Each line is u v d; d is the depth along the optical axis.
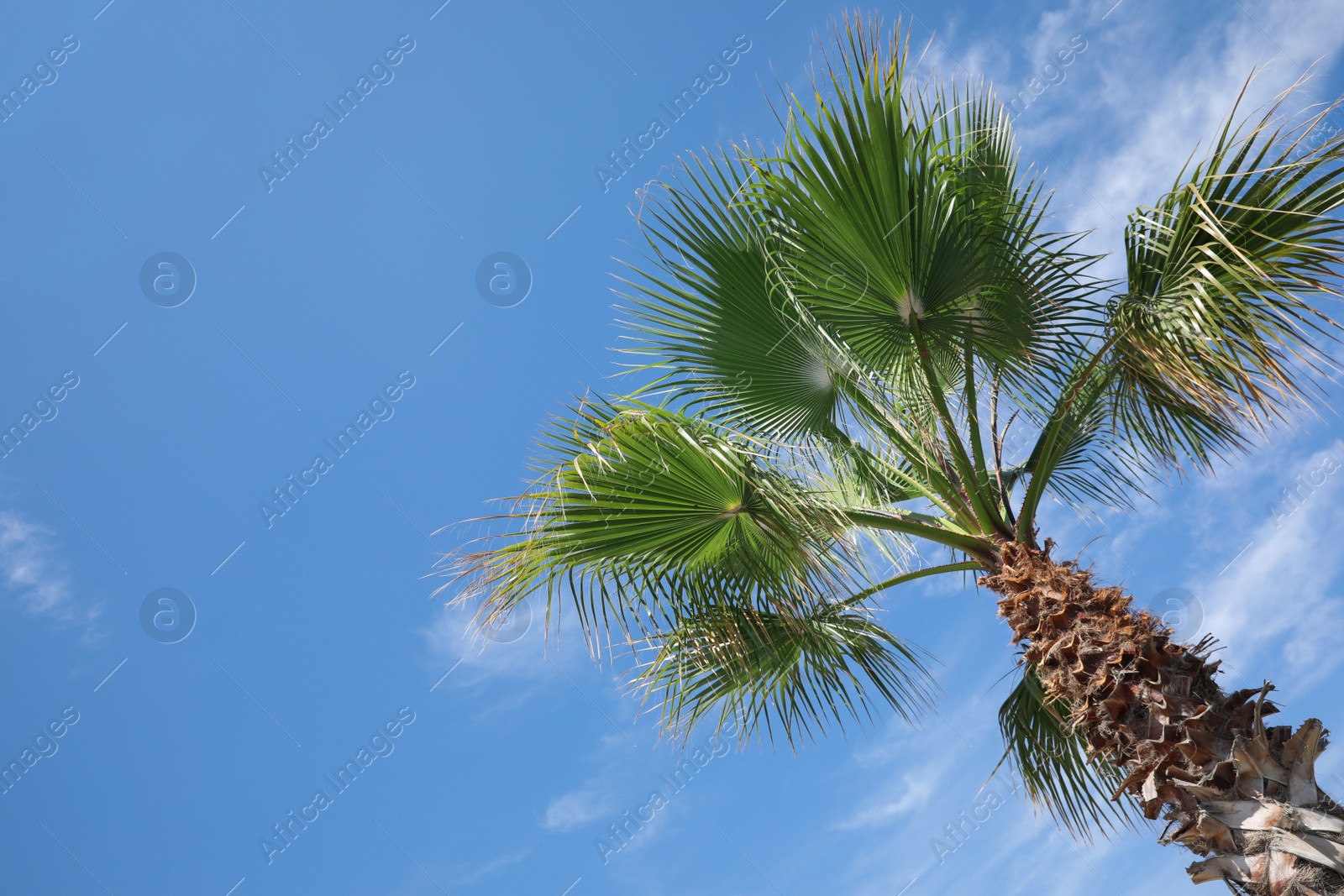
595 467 4.04
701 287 4.96
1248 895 3.32
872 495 5.72
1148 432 4.82
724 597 4.81
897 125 4.04
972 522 4.70
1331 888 3.12
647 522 4.24
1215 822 3.39
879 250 4.28
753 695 5.26
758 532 4.39
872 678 5.32
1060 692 3.94
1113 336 4.30
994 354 4.86
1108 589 3.93
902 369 4.74
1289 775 3.35
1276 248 3.71
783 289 4.70
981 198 4.48
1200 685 3.63
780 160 4.17
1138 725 3.63
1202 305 3.64
